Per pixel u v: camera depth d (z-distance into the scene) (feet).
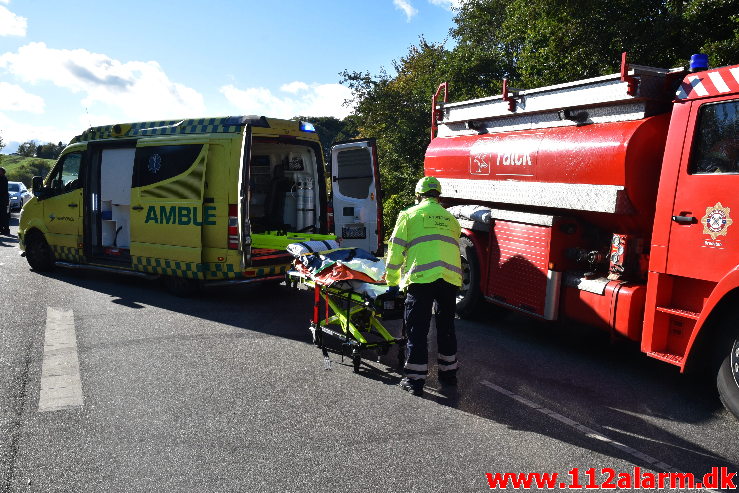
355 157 32.89
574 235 20.42
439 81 68.39
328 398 15.71
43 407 14.61
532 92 21.47
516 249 21.95
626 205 17.70
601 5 41.91
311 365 18.49
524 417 14.70
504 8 67.87
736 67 15.02
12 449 12.37
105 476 11.34
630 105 17.97
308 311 25.94
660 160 17.53
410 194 63.31
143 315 24.29
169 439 12.99
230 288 31.04
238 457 12.21
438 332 17.22
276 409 14.85
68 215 31.73
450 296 16.98
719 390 14.97
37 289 28.91
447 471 11.79
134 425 13.67
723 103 15.25
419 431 13.71
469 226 24.34
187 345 20.22
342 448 12.72
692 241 15.61
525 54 47.93
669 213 16.29
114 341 20.43
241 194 24.73
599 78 18.51
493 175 23.13
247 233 24.82
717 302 14.58
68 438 12.94
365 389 16.52
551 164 20.03
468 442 13.17
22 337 20.52
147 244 28.19
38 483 11.03
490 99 23.76
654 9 41.22
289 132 27.68
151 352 19.30
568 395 16.37
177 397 15.47
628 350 21.18
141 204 28.30
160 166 27.63
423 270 16.42
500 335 22.90
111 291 29.14
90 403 14.92
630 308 17.56
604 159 17.97
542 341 22.15
